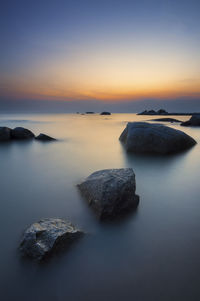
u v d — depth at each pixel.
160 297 1.92
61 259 2.36
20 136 13.61
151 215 3.46
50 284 2.07
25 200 4.09
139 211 3.60
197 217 3.42
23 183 5.16
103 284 2.06
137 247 2.63
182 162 7.39
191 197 4.27
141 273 2.19
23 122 30.64
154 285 2.04
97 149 10.03
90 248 2.58
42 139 13.02
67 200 4.05
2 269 2.22
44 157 8.30
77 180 5.41
